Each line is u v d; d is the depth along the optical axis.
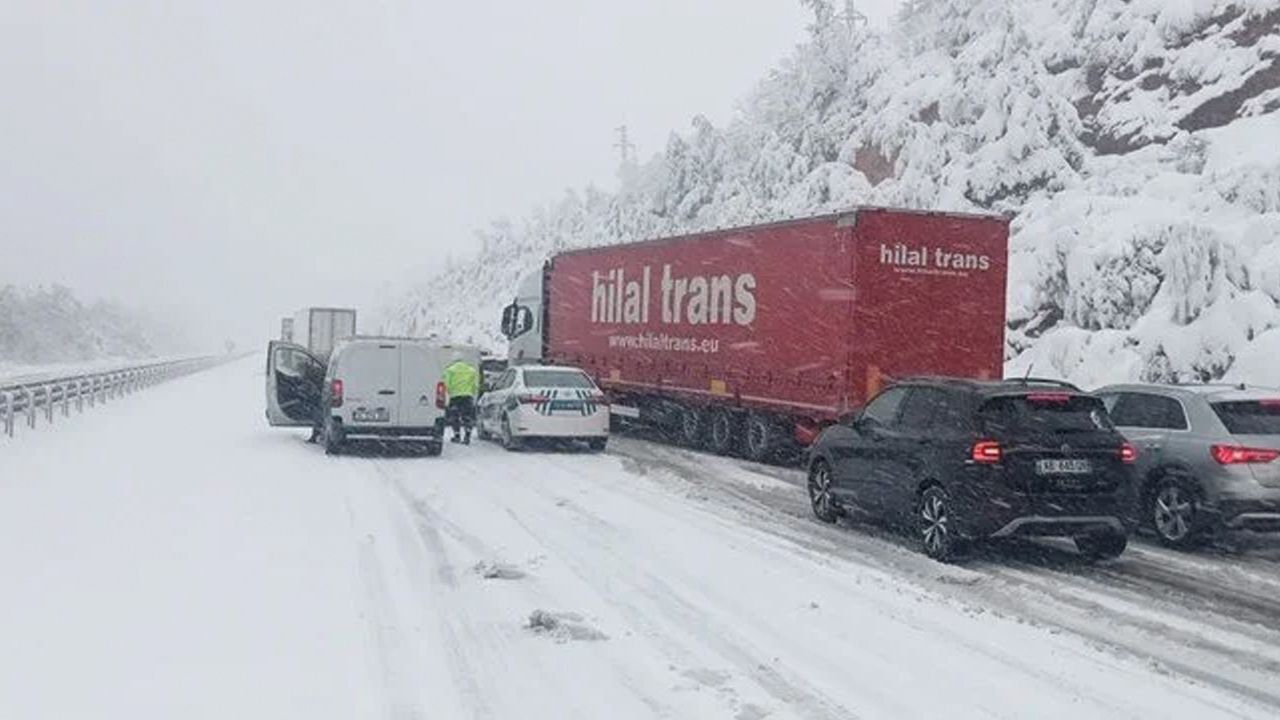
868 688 7.05
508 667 7.38
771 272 19.16
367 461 19.31
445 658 7.55
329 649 7.68
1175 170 29.39
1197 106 32.22
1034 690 7.10
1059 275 26.00
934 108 39.81
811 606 9.19
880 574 10.58
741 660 7.62
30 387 23.41
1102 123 34.16
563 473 17.94
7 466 17.02
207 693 6.73
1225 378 20.00
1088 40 37.16
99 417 27.75
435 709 6.52
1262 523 11.96
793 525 13.27
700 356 21.52
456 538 11.97
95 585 9.34
